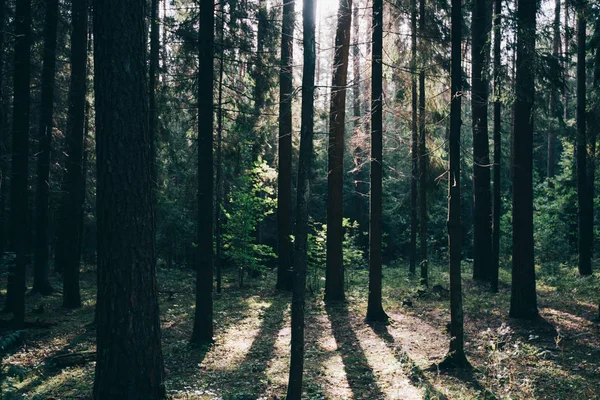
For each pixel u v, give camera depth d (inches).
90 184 869.2
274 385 321.7
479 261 721.6
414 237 888.9
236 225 756.0
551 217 937.5
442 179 737.6
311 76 269.1
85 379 329.7
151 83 507.2
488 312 514.0
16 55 423.8
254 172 738.8
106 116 211.5
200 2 413.7
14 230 428.5
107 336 211.3
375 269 518.9
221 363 376.2
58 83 675.4
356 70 711.7
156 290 222.8
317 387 317.7
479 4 631.8
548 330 431.8
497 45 504.7
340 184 639.1
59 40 649.6
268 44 542.9
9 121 598.5
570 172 904.9
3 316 532.4
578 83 701.3
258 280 883.4
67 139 610.2
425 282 708.7
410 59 571.8
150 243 219.9
